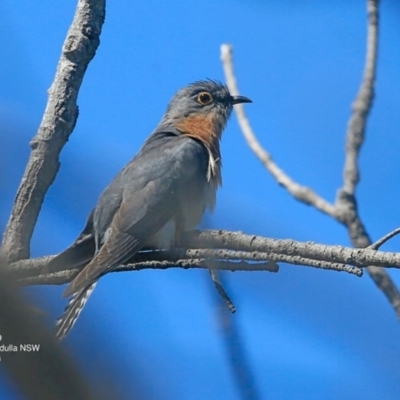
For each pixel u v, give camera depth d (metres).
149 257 10.75
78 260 10.79
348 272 8.30
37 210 10.16
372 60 11.48
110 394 3.57
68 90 10.61
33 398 3.45
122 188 12.97
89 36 10.80
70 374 3.51
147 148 14.02
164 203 12.66
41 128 10.38
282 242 8.56
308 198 11.11
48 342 3.53
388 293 9.73
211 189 14.02
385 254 8.19
